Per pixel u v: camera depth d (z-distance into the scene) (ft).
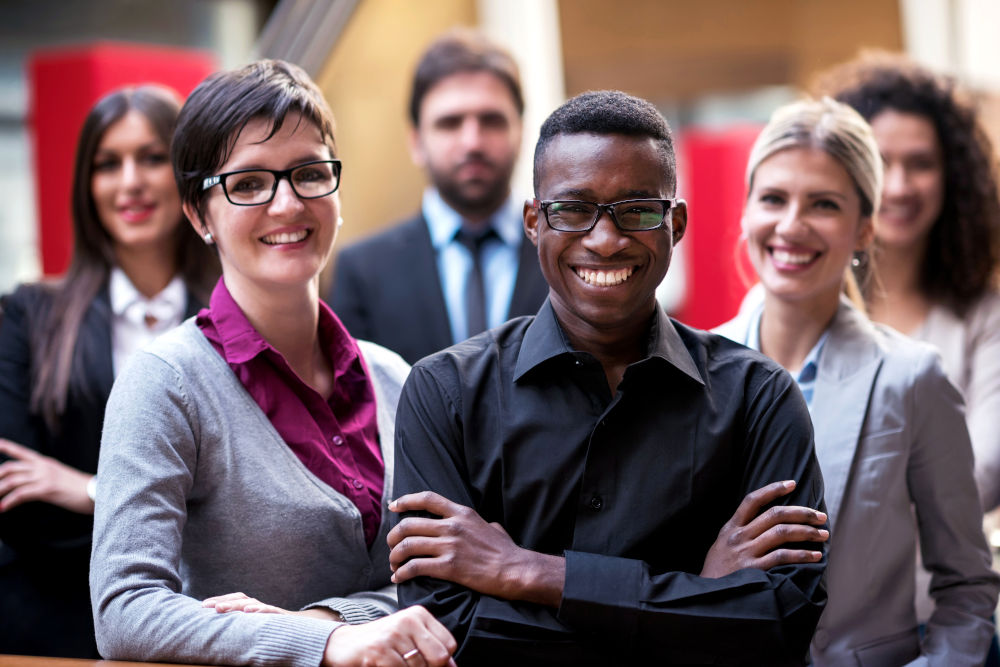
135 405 5.98
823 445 7.13
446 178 11.13
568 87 24.54
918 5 21.36
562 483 5.62
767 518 5.49
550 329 5.85
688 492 5.60
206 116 6.29
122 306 8.71
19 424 8.34
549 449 5.65
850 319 7.51
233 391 6.25
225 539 6.11
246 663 5.33
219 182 6.24
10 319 8.70
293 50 15.93
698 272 20.63
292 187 6.25
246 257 6.29
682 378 5.73
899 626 7.05
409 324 10.75
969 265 9.24
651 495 5.58
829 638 6.91
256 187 6.28
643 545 5.55
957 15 20.65
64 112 14.48
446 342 10.73
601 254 5.49
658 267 5.59
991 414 8.80
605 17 24.62
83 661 5.55
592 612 5.26
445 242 11.18
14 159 22.21
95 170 8.76
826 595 5.41
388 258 11.02
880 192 7.70
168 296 8.89
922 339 9.27
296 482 6.20
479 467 5.74
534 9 18.48
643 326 5.86
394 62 17.13
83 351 8.45
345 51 16.74
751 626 5.23
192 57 15.43
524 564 5.37
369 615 6.00
